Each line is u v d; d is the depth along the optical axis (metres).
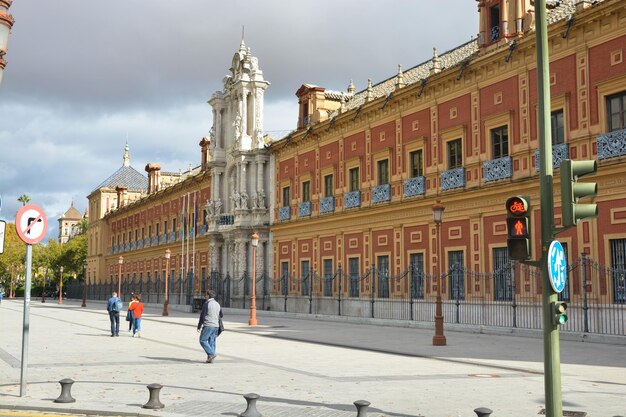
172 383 13.69
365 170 38.44
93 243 98.75
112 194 96.38
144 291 74.00
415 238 34.09
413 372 15.56
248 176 51.84
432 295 32.47
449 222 31.80
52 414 10.54
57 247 110.00
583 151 25.33
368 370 15.95
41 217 12.18
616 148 23.77
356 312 38.06
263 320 39.12
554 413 8.77
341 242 40.44
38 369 15.82
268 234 49.59
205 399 11.75
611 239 24.09
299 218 45.00
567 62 26.30
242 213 50.66
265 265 49.75
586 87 25.39
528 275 26.84
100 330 30.55
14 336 26.34
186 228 64.88
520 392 12.58
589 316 24.42
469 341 23.70
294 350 21.06
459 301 30.66
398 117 35.81
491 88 29.86
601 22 24.86
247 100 53.00
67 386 11.34
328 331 29.39
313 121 45.06
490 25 31.95
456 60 35.03
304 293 43.91
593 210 8.75
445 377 14.70
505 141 29.09
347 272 39.69
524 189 27.53
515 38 29.14
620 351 19.98
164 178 89.25
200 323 17.66
